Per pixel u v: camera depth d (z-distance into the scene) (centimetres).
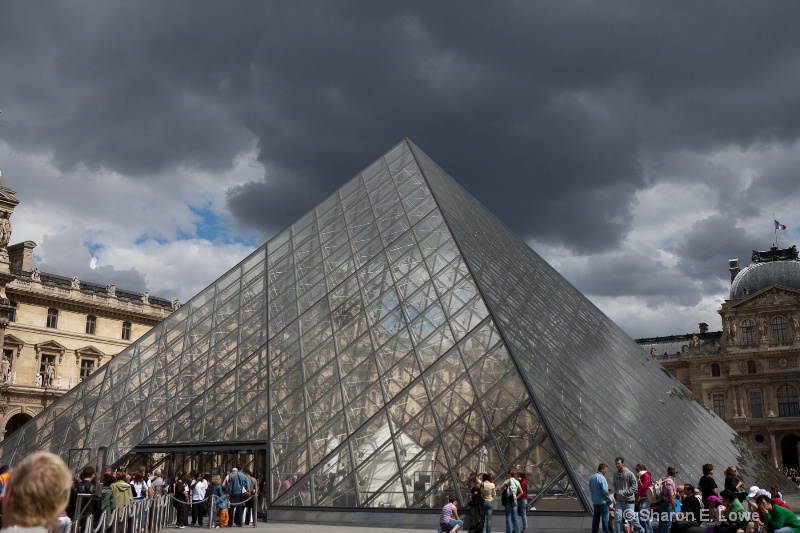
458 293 3662
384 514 2806
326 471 3077
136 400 4156
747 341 15550
